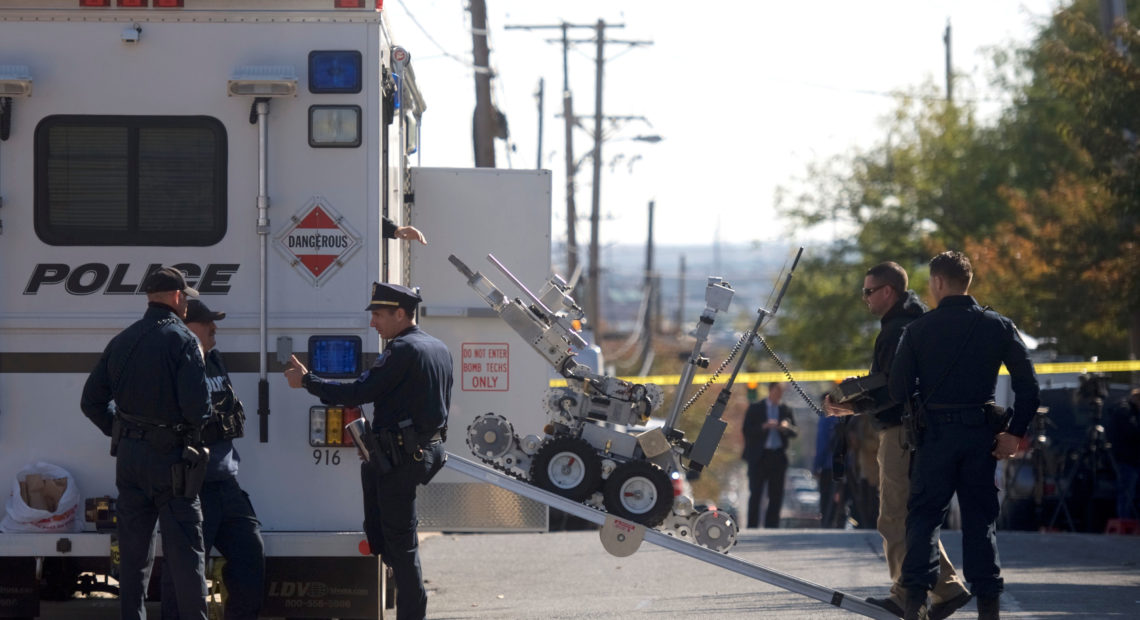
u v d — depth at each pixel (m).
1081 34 68.19
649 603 34.12
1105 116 65.69
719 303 27.56
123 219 26.23
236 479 25.91
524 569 42.44
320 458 26.45
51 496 25.88
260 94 25.89
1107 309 74.31
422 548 48.16
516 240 33.09
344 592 26.77
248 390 26.34
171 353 24.30
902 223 125.19
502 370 32.88
